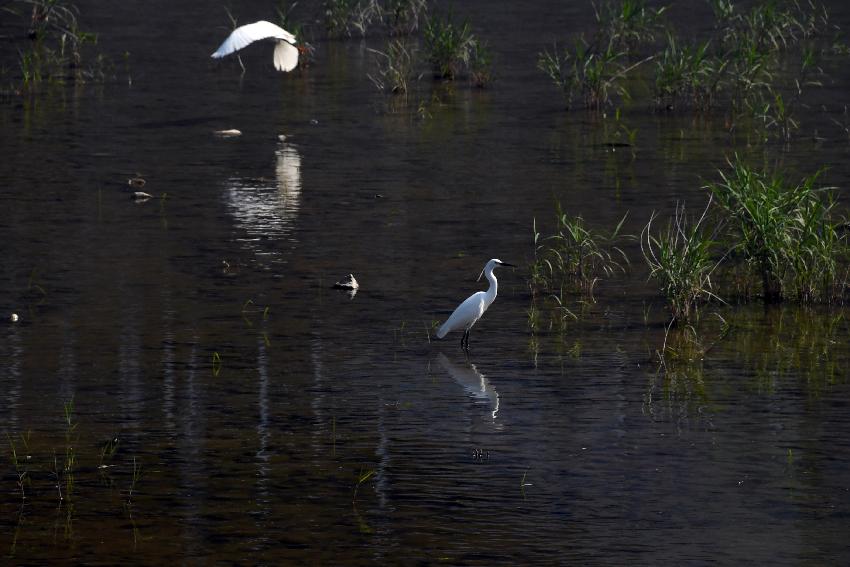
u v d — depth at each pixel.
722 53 36.12
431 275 19.03
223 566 10.27
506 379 14.66
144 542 10.71
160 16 50.88
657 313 17.19
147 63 41.00
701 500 11.43
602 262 19.80
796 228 17.89
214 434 13.02
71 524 11.05
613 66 39.03
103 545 10.65
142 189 24.92
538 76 37.84
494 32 45.41
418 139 29.61
